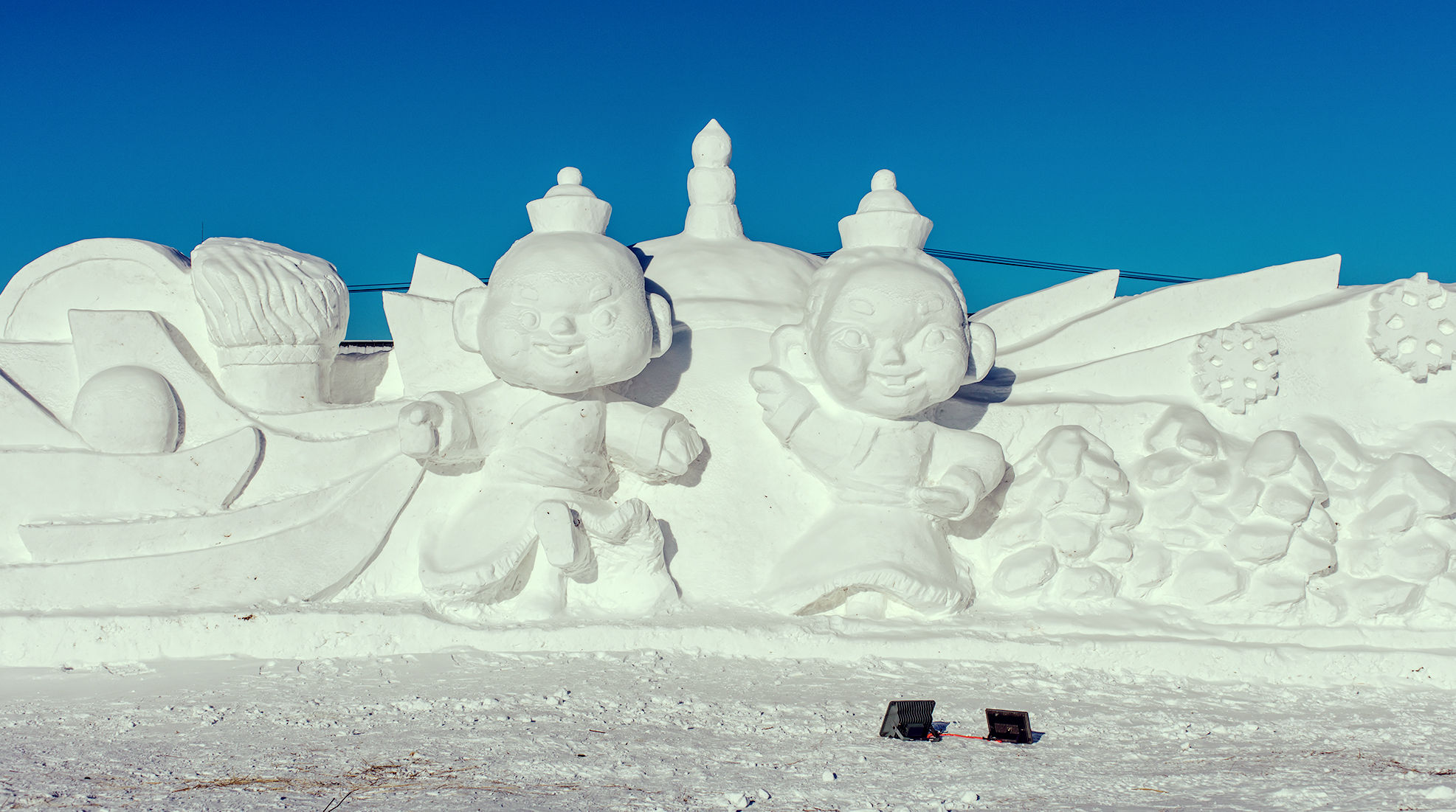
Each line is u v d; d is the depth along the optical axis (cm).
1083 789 485
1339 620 836
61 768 507
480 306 852
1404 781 502
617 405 857
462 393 898
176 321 928
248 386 900
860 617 827
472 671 718
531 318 805
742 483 888
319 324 902
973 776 505
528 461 838
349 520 848
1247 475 866
